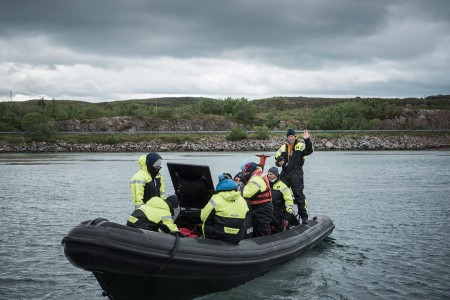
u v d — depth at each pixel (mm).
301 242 11336
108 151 71438
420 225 16031
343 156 57938
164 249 7855
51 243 13570
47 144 72312
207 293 9000
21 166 43344
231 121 97125
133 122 90500
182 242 8195
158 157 9531
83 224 7582
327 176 33062
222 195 8961
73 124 87438
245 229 9695
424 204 20531
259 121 99500
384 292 9508
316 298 9133
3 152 69000
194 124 93750
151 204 8375
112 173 36281
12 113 94062
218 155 59312
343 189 25703
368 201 21359
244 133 77000
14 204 20844
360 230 15188
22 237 14336
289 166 12273
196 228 9922
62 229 15562
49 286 9961
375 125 99938
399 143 77688
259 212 10422
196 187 10000
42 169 40094
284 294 9281
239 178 10930
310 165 43500
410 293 9477
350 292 9484
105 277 7980
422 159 51844
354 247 12938
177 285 8328
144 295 8352
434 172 36156
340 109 104062
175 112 103312
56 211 19000
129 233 7625
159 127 91062
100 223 7582
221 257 8594
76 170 39000
